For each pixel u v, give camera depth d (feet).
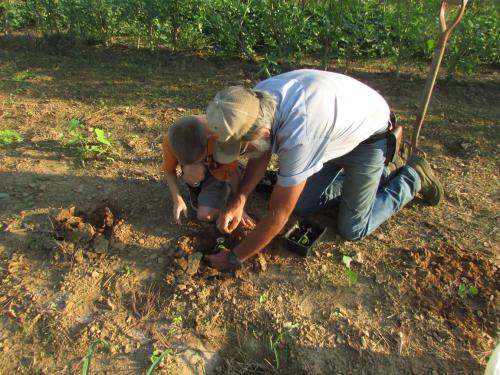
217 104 6.92
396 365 8.69
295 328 9.08
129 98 16.72
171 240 10.59
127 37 21.66
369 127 9.03
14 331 8.89
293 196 8.11
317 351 8.84
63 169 12.60
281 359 8.86
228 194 10.68
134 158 13.24
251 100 7.02
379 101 9.36
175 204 10.36
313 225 10.94
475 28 17.80
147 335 8.92
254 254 10.09
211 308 9.36
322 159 8.14
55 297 9.40
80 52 20.17
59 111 15.53
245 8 19.34
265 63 17.65
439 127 15.62
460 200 12.24
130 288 9.61
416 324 9.18
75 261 10.05
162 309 9.31
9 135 13.48
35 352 8.63
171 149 9.02
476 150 14.37
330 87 8.13
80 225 10.55
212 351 8.89
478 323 9.21
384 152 9.85
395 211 11.14
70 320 9.04
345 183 10.08
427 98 11.08
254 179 9.53
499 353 7.63
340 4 17.52
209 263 10.01
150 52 20.24
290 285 9.82
